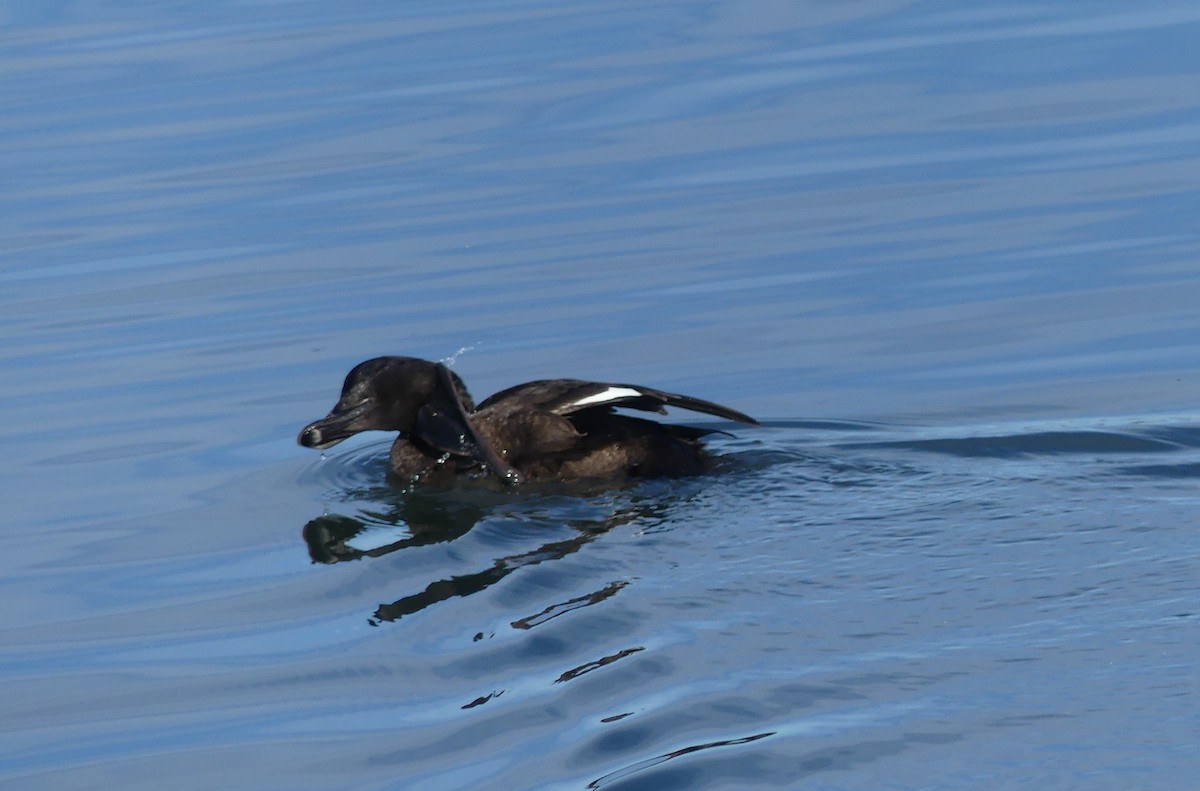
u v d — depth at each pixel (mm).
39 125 23672
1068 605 9453
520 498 12023
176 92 24797
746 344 15633
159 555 11586
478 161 21078
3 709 9281
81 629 10398
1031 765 7652
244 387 15078
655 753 7922
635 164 20656
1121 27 25125
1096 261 17062
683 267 17484
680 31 26797
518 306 16656
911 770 7668
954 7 27297
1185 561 10039
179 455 13664
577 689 8688
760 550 10586
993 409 13891
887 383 14594
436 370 12805
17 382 15422
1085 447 12648
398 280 17453
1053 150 20281
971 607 9508
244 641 9953
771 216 18766
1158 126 20719
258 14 29656
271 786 8062
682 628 9398
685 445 12523
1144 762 7613
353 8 29781
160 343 16188
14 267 18516
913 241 17875
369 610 10203
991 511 11148
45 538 12055
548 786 7684
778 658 8922
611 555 10641
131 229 19438
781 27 26672
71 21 30109
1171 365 14609
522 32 27297
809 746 7930
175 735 8758
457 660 9242
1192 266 16766
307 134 22484
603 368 15188
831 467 12367
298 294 17234
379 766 8117
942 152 20438
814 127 21641
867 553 10461
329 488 12797
